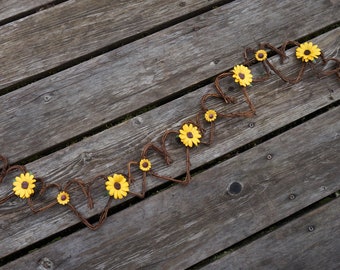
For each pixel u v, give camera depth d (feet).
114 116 3.61
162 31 3.77
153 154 3.54
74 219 3.42
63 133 3.56
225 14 3.83
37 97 3.60
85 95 3.62
